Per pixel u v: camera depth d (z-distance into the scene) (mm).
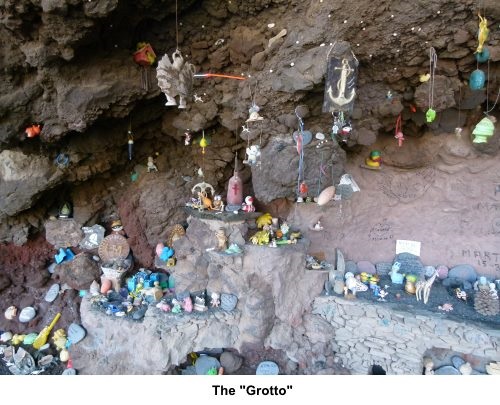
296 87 3881
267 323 5160
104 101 4293
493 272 5797
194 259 5410
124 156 5801
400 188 5918
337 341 5332
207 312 5199
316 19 3693
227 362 5297
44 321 5840
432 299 5363
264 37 4211
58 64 3918
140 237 6027
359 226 6137
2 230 5703
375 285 5645
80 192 5973
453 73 3969
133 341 5055
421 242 6094
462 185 5668
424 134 5348
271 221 5809
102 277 5836
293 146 4422
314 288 5441
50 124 4453
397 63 3941
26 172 5035
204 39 4484
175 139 5863
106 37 4074
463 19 3432
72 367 5285
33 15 3422
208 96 4875
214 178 5871
